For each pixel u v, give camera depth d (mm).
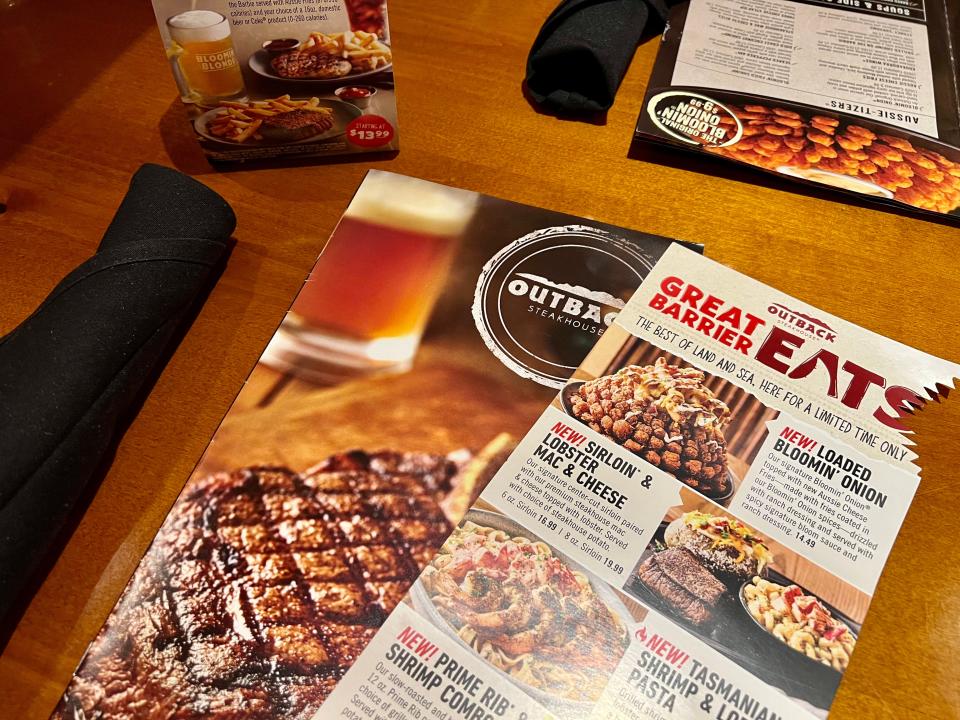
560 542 453
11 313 539
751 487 477
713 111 655
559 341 531
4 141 639
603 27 658
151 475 477
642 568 446
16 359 444
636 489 473
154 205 518
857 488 481
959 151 645
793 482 480
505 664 413
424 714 397
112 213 599
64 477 427
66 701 391
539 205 616
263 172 632
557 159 649
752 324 548
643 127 641
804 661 420
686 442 493
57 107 665
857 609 438
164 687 398
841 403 515
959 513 478
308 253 584
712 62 690
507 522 458
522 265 567
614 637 424
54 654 415
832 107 666
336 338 524
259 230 595
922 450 500
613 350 529
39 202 601
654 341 535
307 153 632
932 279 593
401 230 583
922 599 447
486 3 770
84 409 439
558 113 685
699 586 441
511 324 537
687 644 423
